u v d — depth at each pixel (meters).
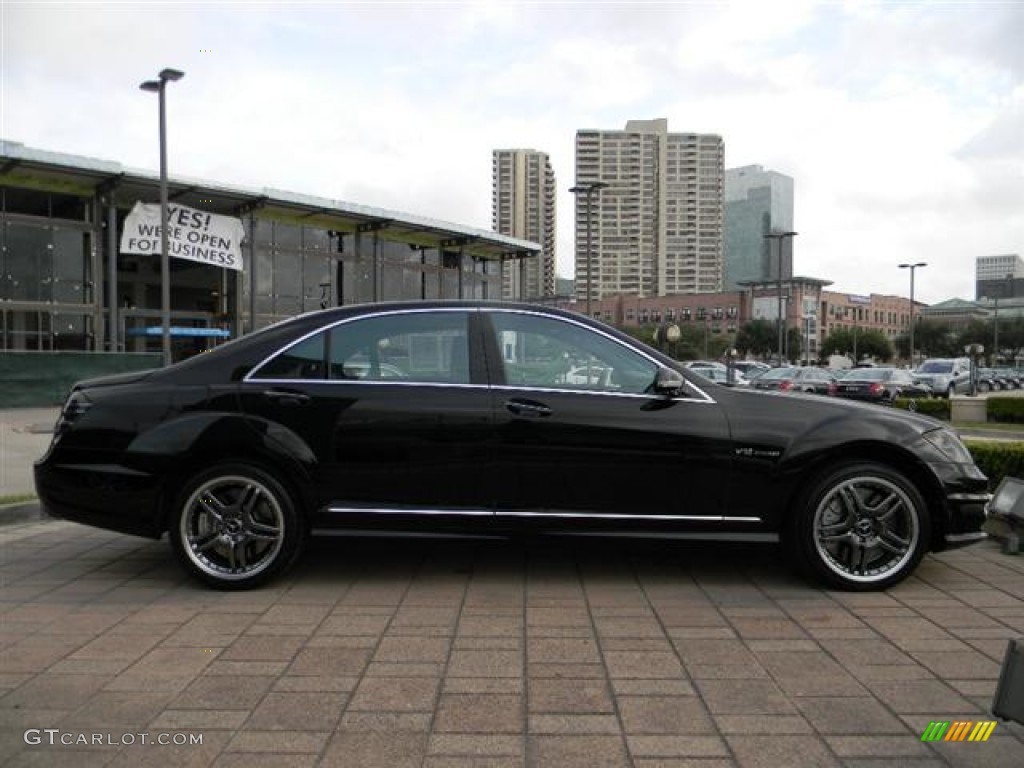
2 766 2.70
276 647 3.76
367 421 4.59
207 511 4.64
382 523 4.61
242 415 4.60
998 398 20.59
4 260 23.16
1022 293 126.69
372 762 2.71
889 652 3.69
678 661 3.58
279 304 29.33
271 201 26.41
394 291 33.38
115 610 4.32
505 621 4.11
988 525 5.77
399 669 3.50
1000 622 4.10
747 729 2.95
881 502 4.59
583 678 3.40
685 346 81.31
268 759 2.73
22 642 3.83
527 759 2.73
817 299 108.88
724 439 4.55
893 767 2.68
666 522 4.59
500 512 4.60
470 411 4.59
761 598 4.49
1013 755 2.76
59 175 22.80
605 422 4.56
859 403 4.93
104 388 4.81
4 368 19.05
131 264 30.11
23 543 5.94
